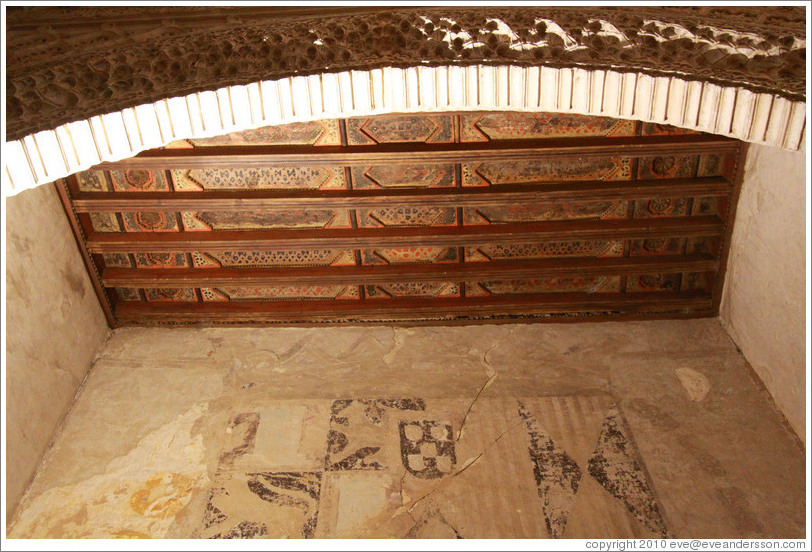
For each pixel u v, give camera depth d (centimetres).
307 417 564
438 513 496
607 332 627
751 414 548
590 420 552
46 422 539
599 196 569
